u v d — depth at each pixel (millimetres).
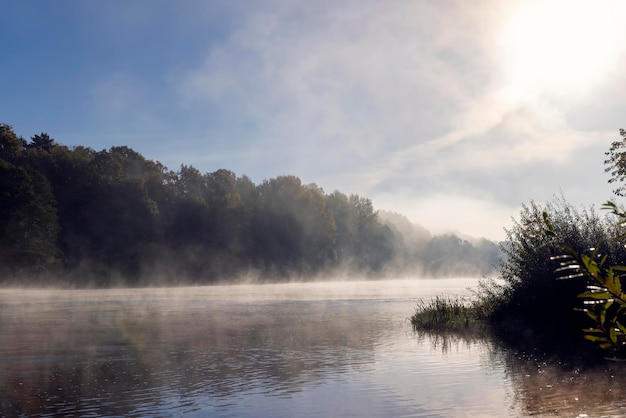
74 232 103062
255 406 10984
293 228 140000
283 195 141125
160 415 10383
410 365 15508
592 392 11461
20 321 30781
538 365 14898
